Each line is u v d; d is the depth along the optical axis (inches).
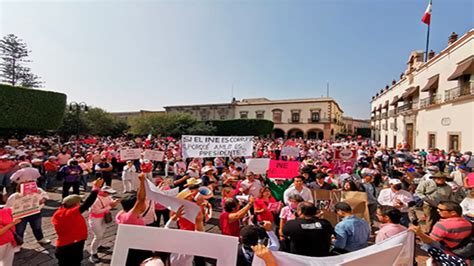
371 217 244.7
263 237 129.3
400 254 101.9
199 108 2364.7
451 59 713.6
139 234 95.4
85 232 144.2
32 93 837.2
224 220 163.2
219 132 1827.0
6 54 1601.9
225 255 92.2
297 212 150.7
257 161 282.2
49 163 393.1
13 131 874.1
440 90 773.3
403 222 206.2
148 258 93.5
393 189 215.6
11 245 139.9
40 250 194.7
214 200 344.5
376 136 1788.9
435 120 789.9
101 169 378.0
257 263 92.0
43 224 248.7
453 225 125.2
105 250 196.7
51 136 1181.7
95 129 1470.2
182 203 128.3
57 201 330.6
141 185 138.1
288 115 2142.0
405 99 1089.4
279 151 594.2
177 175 366.3
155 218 191.5
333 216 192.1
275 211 199.5
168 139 1129.4
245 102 2346.2
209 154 314.7
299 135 2175.2
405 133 1059.3
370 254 89.0
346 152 347.3
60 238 137.1
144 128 1589.6
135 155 401.1
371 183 255.3
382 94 1604.3
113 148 592.4
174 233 94.5
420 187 232.1
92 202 144.7
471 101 607.8
